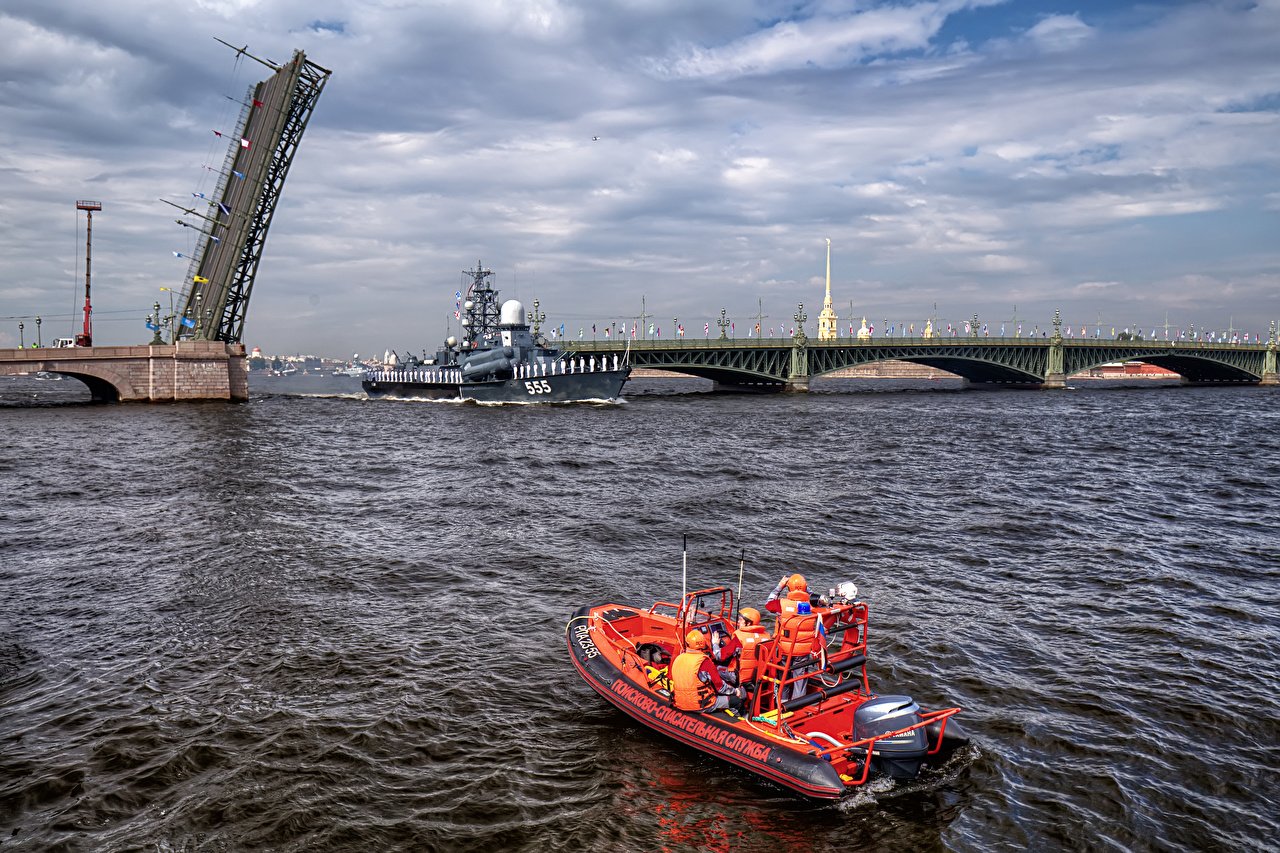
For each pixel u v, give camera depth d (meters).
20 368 92.25
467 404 101.50
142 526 28.25
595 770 11.97
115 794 11.41
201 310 100.56
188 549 24.91
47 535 26.98
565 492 35.84
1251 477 40.56
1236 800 11.37
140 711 13.83
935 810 11.01
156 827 10.68
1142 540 26.28
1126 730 13.22
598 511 31.25
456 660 15.98
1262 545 25.64
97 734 13.05
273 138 86.75
